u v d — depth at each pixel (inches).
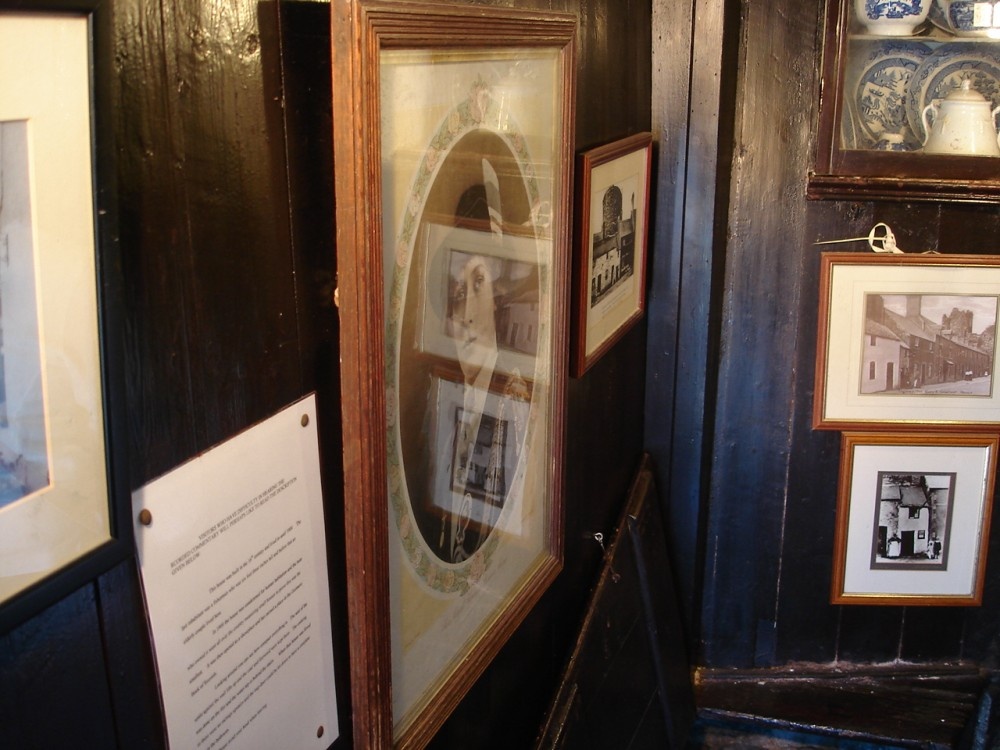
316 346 32.6
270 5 28.5
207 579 28.2
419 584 38.3
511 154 40.6
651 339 75.7
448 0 37.5
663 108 70.1
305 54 30.3
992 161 70.4
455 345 38.1
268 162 29.0
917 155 70.8
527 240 43.4
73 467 22.5
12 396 20.8
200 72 25.9
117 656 25.2
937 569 79.8
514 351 44.0
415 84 32.3
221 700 29.4
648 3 66.5
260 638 31.1
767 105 71.8
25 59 19.9
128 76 23.5
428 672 40.2
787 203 73.5
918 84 71.4
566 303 48.6
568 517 57.6
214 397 27.8
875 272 73.8
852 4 69.1
